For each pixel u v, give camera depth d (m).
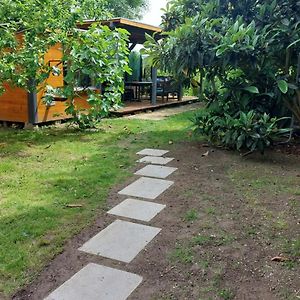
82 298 2.00
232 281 2.15
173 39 5.36
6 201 3.34
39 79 5.77
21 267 2.28
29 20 5.34
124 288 2.09
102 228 2.84
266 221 2.93
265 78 5.37
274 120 4.89
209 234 2.73
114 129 7.06
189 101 12.66
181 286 2.11
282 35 5.12
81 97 7.13
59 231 2.76
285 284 2.11
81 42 6.13
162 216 3.05
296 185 3.75
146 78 13.13
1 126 7.55
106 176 4.09
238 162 4.65
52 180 3.95
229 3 5.94
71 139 6.14
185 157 4.92
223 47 4.80
